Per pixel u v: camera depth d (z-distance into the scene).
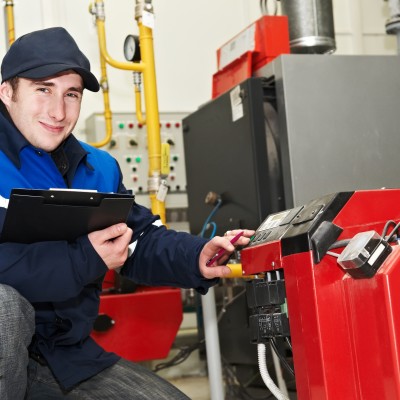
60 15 3.20
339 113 2.16
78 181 1.67
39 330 1.54
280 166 2.21
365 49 3.64
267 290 1.22
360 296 1.08
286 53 2.36
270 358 2.43
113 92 3.29
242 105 2.25
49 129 1.55
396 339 1.02
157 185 2.47
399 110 2.23
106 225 1.37
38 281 1.34
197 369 3.29
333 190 2.14
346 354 1.10
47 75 1.48
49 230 1.34
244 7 3.48
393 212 1.21
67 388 1.53
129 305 2.47
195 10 3.43
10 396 1.28
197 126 2.62
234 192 2.35
